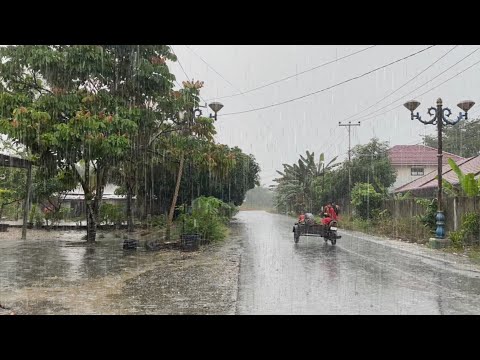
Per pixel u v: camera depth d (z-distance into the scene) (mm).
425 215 18953
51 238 19312
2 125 12711
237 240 19859
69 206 32500
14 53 13617
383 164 34594
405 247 16766
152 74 14852
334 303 7598
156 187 23703
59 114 13797
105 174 17047
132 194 22547
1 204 24875
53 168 15953
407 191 29359
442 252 14906
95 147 12992
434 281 9711
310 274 10602
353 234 23703
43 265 11648
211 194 26062
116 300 7801
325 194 38969
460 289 8836
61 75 13938
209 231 18156
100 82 14945
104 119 12984
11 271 10703
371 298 8000
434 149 43188
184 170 22000
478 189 15516
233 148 31750
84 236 20031
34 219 24938
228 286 9070
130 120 13594
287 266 11898
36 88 14672
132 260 12766
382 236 22203
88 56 13633
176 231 19344
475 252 14445
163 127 17062
